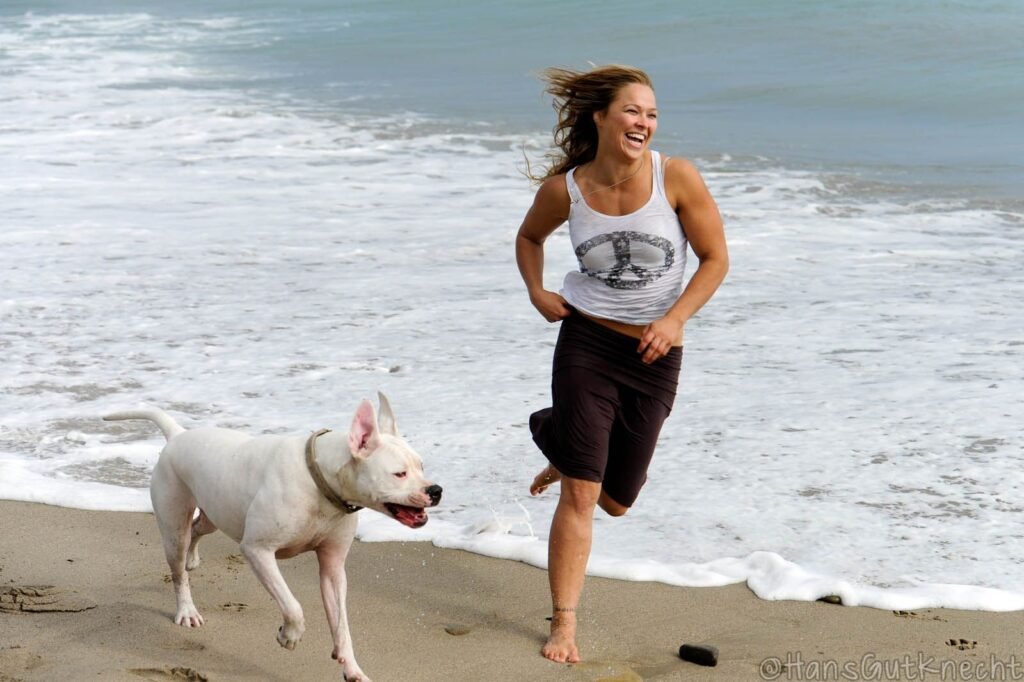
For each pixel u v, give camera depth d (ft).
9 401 38.09
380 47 148.87
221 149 85.76
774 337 44.06
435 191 70.69
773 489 30.91
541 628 24.30
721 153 82.64
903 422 35.14
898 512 29.37
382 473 20.48
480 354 42.14
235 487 21.76
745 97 107.45
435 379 39.58
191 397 38.14
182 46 159.12
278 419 35.96
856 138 88.58
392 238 59.41
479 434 34.78
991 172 75.20
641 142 22.59
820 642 23.41
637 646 23.56
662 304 23.32
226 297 49.73
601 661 22.82
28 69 135.33
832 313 46.98
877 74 113.91
